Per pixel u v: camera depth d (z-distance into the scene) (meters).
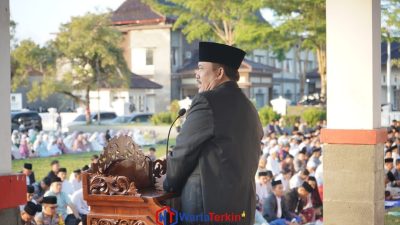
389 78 25.77
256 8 27.72
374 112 6.48
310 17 27.69
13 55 30.67
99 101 33.34
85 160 19.61
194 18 31.70
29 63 30.75
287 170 12.02
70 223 8.48
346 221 6.51
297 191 9.88
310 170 12.13
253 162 3.79
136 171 3.69
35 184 10.30
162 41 38.72
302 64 45.44
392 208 10.56
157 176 4.00
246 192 3.74
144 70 39.06
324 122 24.67
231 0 28.50
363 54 6.40
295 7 27.34
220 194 3.58
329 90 6.54
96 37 31.50
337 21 6.46
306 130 24.20
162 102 38.56
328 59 6.53
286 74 43.56
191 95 39.06
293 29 27.73
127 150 3.73
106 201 3.47
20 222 4.41
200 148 3.58
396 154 13.95
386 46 28.09
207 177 3.57
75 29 31.22
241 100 3.75
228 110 3.64
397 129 19.16
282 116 28.05
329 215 6.57
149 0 33.28
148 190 3.69
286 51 29.59
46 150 20.86
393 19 23.95
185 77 38.91
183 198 3.64
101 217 3.48
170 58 38.69
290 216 9.67
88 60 31.86
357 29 6.41
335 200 6.54
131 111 35.94
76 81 31.78
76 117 33.53
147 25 38.84
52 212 8.28
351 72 6.45
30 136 22.05
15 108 34.00
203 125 3.57
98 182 3.48
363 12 6.38
